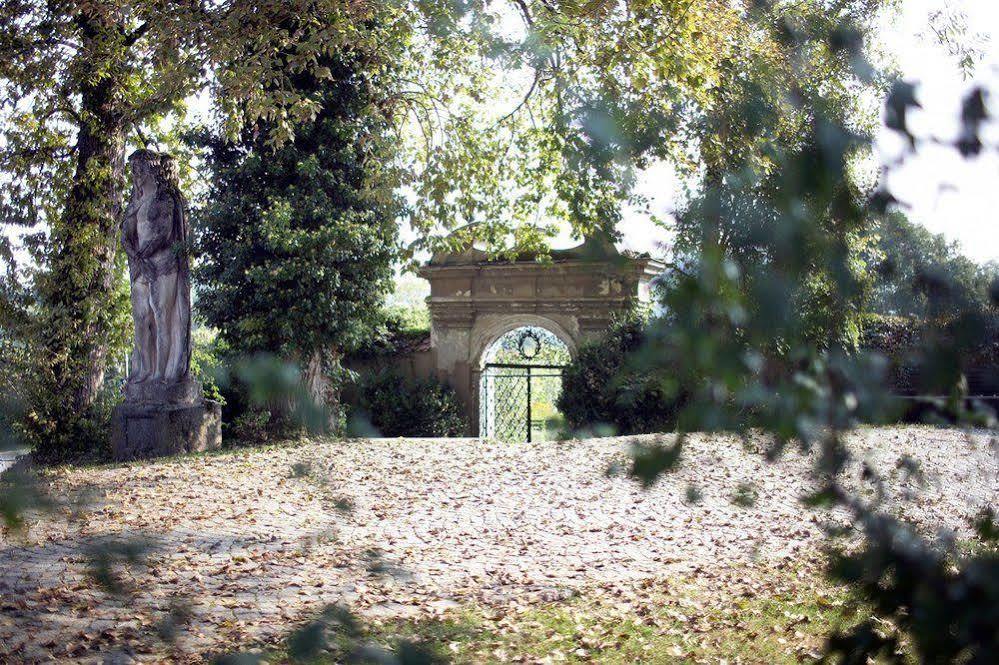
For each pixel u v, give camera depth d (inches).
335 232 695.1
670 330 50.8
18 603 252.2
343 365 880.9
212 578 294.5
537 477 509.4
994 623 49.3
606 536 387.9
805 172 51.8
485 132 695.7
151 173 607.8
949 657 51.3
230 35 557.6
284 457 546.6
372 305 742.5
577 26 488.7
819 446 57.2
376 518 405.1
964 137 54.9
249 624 250.4
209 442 630.5
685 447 52.5
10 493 53.3
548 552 360.2
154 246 608.4
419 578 307.4
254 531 365.4
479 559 345.4
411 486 481.1
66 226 673.6
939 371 51.4
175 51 578.9
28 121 717.3
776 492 443.2
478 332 859.4
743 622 275.9
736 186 53.8
